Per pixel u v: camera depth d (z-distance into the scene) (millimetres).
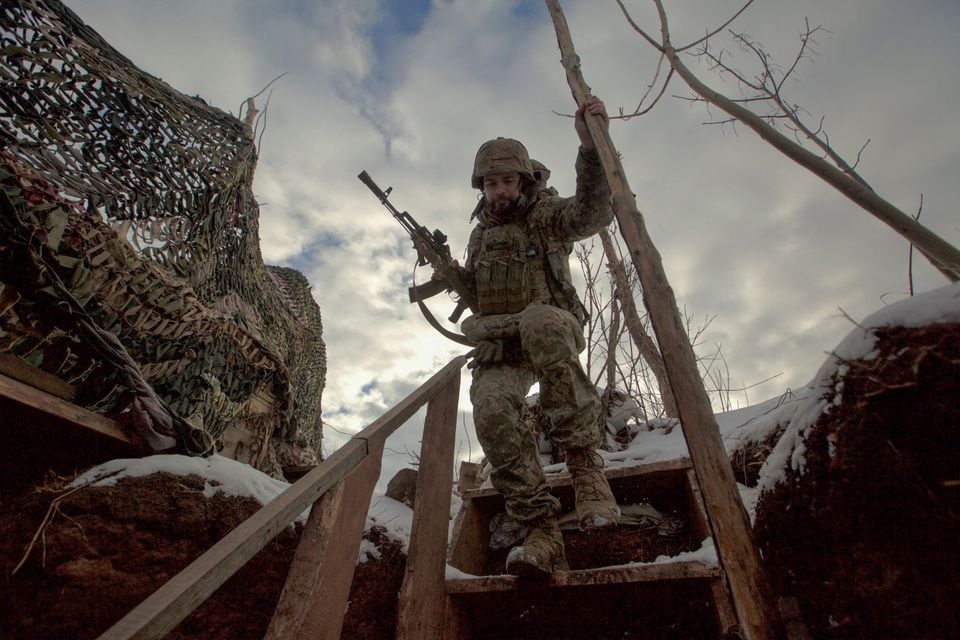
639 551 2523
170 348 2637
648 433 4344
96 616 1598
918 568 1031
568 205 2393
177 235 2793
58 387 1899
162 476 1853
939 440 985
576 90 1726
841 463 1130
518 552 1924
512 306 2455
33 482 1815
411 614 1845
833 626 1208
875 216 1148
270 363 3691
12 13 2146
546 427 2371
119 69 2771
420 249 2816
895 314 1071
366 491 1749
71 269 2021
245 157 3607
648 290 1284
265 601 1830
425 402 2209
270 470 4051
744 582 1014
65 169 2156
